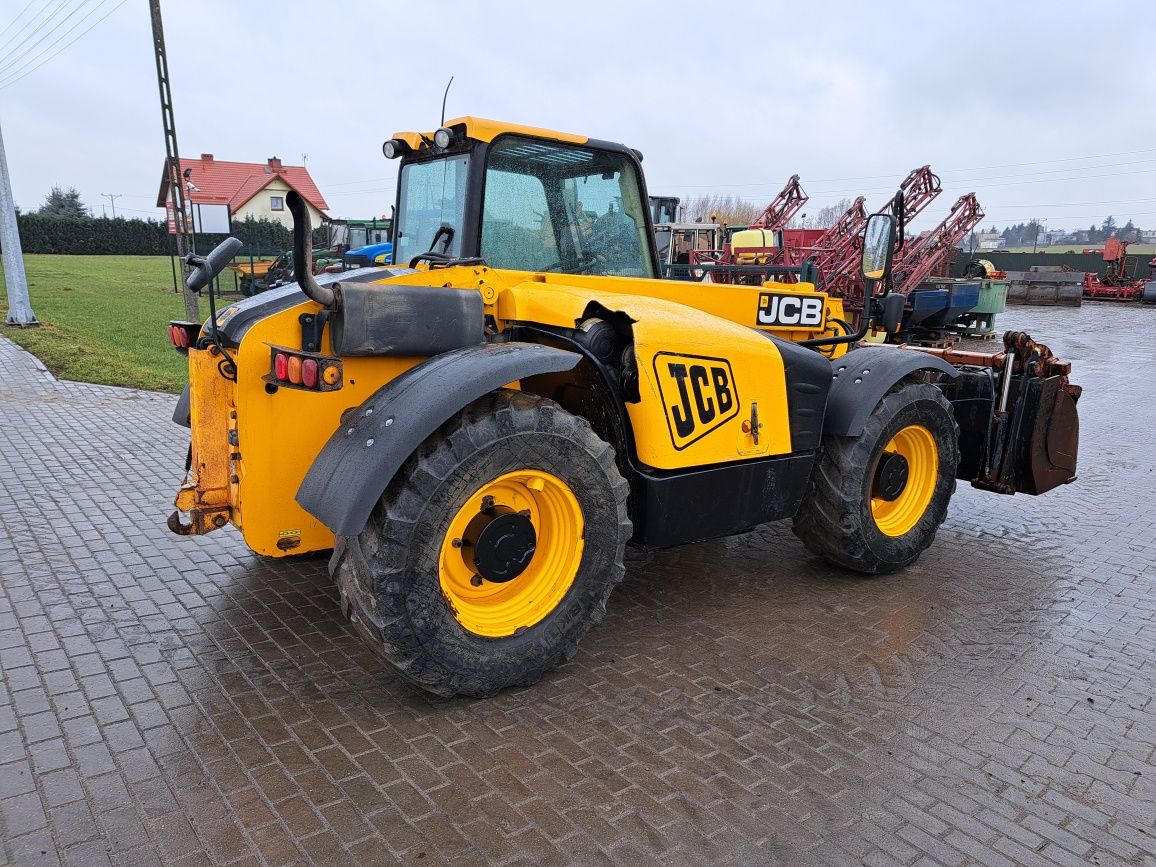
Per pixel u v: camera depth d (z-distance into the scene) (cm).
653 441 329
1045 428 490
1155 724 300
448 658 287
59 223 4525
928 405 426
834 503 403
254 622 362
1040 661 346
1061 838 239
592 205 395
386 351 293
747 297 432
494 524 297
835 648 353
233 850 224
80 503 516
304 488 284
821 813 246
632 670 330
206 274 311
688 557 458
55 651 332
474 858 224
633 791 254
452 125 352
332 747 272
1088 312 2428
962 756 277
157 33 1263
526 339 350
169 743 272
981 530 521
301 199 256
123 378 957
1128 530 524
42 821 234
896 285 1562
